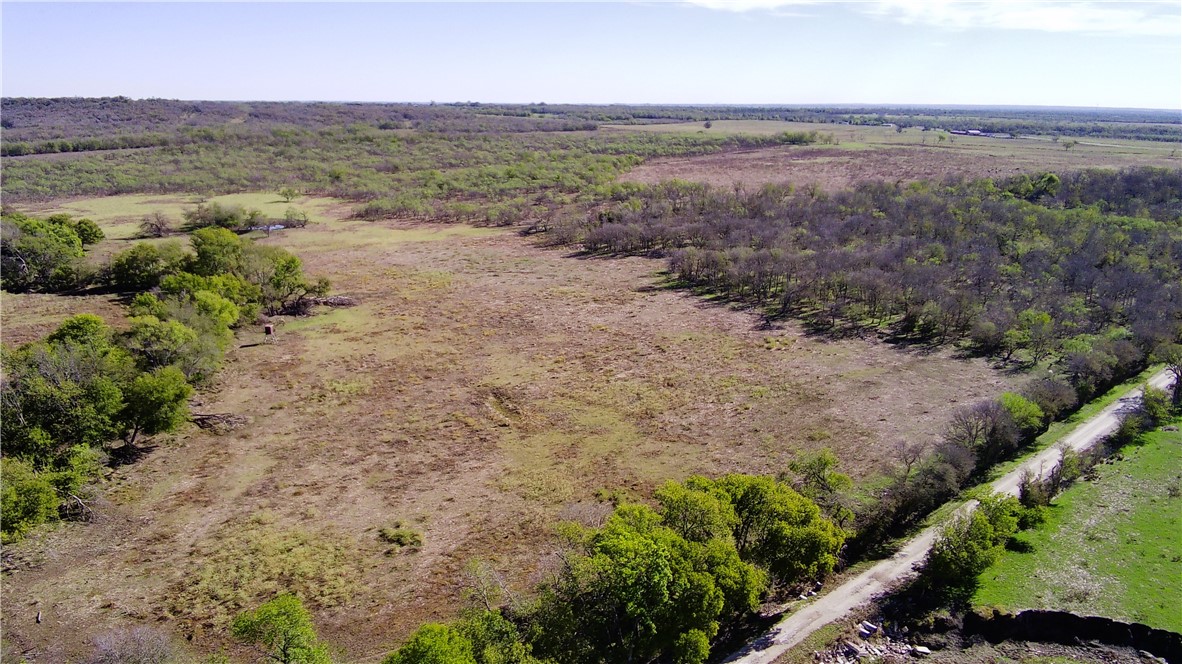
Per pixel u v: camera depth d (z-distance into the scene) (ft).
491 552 129.59
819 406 188.24
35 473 135.03
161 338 191.62
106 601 116.57
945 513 139.33
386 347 236.43
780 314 268.00
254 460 162.71
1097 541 129.80
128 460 159.84
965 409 170.50
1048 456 159.43
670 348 233.96
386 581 122.21
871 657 105.70
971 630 111.24
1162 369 206.49
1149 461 157.69
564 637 95.66
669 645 98.73
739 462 160.35
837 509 130.82
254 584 120.78
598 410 188.75
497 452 167.02
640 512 111.55
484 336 247.50
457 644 85.56
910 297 252.62
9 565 124.47
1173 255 283.79
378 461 162.91
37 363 161.89
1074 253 289.74
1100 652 107.24
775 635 109.50
